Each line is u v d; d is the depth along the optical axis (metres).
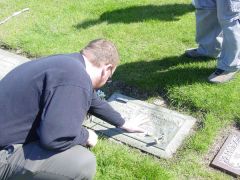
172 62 3.07
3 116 1.65
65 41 3.33
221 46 2.95
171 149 2.33
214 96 2.70
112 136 2.41
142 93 2.78
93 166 1.77
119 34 3.44
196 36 3.07
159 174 2.16
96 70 1.72
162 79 2.87
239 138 2.43
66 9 3.82
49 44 3.28
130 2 3.95
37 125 1.66
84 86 1.59
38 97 1.62
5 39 3.35
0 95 1.66
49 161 1.68
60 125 1.55
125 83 2.85
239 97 2.70
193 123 2.53
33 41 3.32
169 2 3.98
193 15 3.75
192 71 2.95
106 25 3.57
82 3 3.94
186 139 2.42
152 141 2.37
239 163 2.26
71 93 1.57
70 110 1.56
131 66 3.03
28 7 3.85
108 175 2.15
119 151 2.29
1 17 3.68
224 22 2.67
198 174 2.21
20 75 1.66
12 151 1.67
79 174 1.73
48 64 1.63
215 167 2.25
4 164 1.68
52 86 1.58
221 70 2.83
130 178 2.14
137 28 3.53
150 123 2.50
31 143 1.70
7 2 3.93
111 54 1.74
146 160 2.24
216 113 2.59
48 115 1.55
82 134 1.79
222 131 2.49
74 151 1.73
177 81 2.84
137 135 2.41
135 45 3.30
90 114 2.20
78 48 3.24
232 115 2.58
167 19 3.67
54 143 1.57
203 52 3.08
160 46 3.28
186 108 2.65
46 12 3.77
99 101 2.01
